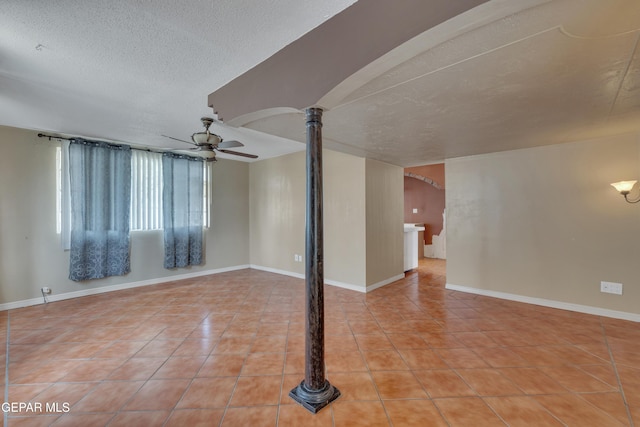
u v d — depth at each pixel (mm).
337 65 1595
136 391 1962
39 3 1428
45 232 3838
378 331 2912
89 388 1994
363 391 1957
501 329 2941
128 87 2410
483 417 1704
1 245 3531
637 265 3061
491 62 1631
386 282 4793
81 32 1682
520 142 3434
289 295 4188
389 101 2182
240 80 2221
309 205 1912
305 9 1538
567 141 3389
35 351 2516
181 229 5078
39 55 1924
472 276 4254
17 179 3639
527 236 3770
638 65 1660
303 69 1774
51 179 3881
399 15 1340
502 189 3967
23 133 3670
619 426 1622
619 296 3162
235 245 6031
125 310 3549
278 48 1897
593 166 3309
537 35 1370
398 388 1986
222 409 1787
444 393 1929
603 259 3254
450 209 4469
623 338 2691
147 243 4770
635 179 3055
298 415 1735
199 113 3020
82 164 4035
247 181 6281
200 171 5355
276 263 5734
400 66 1655
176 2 1450
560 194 3523
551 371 2170
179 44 1824
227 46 1860
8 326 3059
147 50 1884
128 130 3680
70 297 4016
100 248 4203
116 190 4359
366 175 4355
